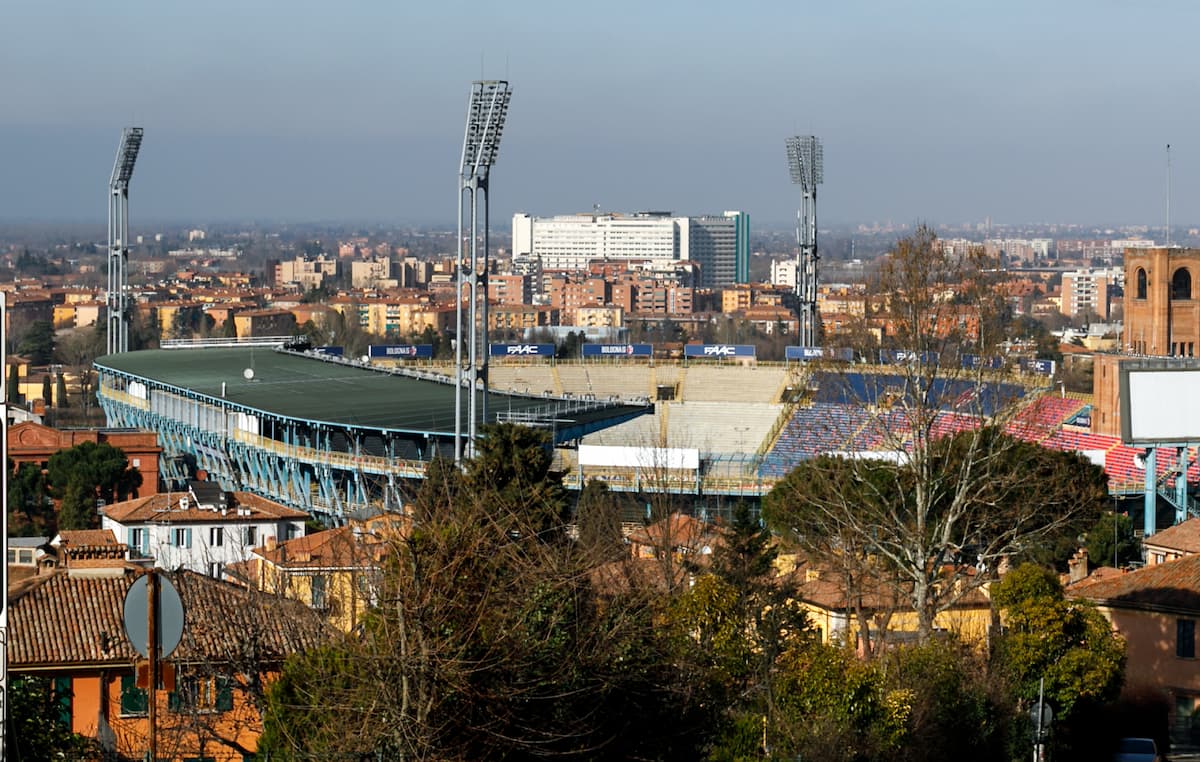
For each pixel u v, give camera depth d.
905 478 128.25
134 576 95.06
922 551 110.62
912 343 123.75
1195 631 113.56
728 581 103.75
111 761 73.81
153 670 59.03
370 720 63.47
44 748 67.44
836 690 87.00
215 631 82.69
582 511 129.00
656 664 78.62
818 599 121.62
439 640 63.62
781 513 140.38
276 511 172.50
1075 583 134.50
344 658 66.31
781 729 84.56
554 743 69.38
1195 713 112.81
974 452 125.50
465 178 170.25
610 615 77.94
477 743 65.06
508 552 73.94
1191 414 95.69
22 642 87.06
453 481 106.12
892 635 117.62
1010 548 120.94
